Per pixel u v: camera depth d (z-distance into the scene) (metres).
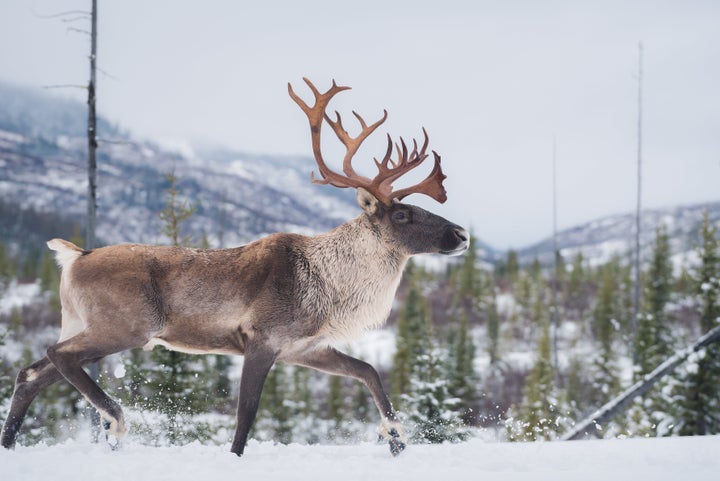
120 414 16.84
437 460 16.06
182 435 32.75
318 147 19.52
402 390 107.69
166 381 37.66
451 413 48.38
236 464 15.09
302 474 14.03
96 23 41.31
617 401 38.75
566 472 13.83
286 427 84.62
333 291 18.44
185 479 13.28
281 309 17.75
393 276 19.30
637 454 16.38
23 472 13.67
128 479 13.20
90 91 41.25
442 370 51.50
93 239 41.34
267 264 17.95
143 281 17.17
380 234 19.08
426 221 19.14
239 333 17.86
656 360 75.75
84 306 17.08
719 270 65.69
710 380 55.00
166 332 17.73
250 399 17.19
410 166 19.30
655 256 98.44
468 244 19.31
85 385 16.70
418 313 137.25
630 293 178.00
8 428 17.30
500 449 17.80
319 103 19.62
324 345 18.73
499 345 180.50
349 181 19.25
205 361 41.41
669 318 90.88
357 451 18.33
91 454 15.66
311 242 18.78
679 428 55.47
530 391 79.00
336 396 102.94
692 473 13.34
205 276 17.59
